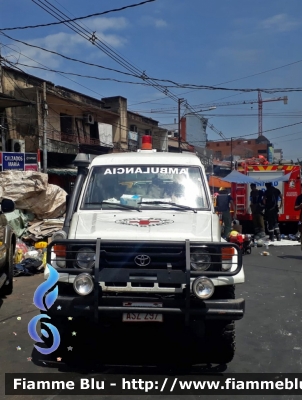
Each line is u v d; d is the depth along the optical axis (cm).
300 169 1509
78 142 2605
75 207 513
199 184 518
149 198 503
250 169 1523
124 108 3098
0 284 632
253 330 558
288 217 1498
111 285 402
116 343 502
